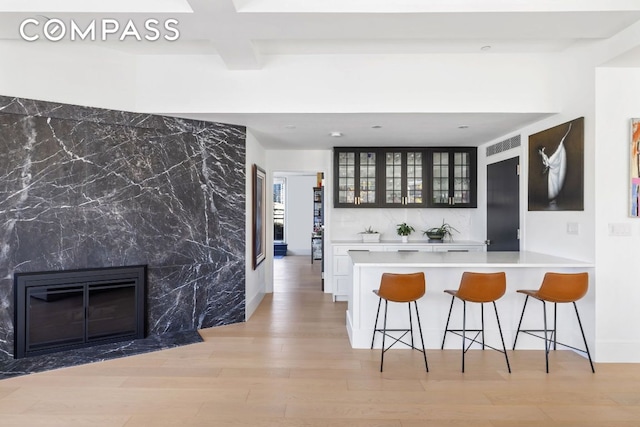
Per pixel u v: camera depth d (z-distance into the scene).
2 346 3.53
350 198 6.11
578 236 3.77
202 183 4.52
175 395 2.91
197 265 4.51
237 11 2.80
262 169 5.95
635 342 3.57
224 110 4.10
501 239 5.32
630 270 3.56
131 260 4.12
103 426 2.50
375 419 2.60
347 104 4.08
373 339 3.86
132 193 4.11
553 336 3.95
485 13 2.80
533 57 4.05
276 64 4.09
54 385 3.06
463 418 2.62
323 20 2.92
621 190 3.54
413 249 5.94
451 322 3.99
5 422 2.54
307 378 3.21
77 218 3.84
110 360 3.58
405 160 6.08
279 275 8.38
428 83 4.07
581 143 3.68
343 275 5.96
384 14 2.81
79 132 3.83
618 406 2.79
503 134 5.18
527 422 2.57
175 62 4.10
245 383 3.11
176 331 4.39
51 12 2.81
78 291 3.83
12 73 3.49
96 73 3.88
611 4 2.79
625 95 3.53
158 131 4.25
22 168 3.58
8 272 3.54
